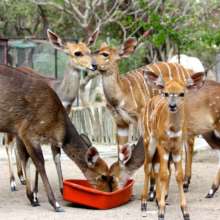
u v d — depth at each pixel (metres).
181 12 17.80
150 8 16.38
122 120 9.65
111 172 8.28
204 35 15.98
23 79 8.08
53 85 9.78
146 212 7.70
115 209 7.93
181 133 7.01
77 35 21.50
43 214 7.67
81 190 8.00
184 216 7.10
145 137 7.81
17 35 23.25
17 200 8.60
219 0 17.98
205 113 8.71
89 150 8.16
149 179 8.32
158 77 7.21
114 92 9.40
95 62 9.33
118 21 16.86
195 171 10.54
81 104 16.17
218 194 8.83
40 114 8.07
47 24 21.67
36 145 8.09
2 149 12.98
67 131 8.31
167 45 18.08
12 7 22.20
